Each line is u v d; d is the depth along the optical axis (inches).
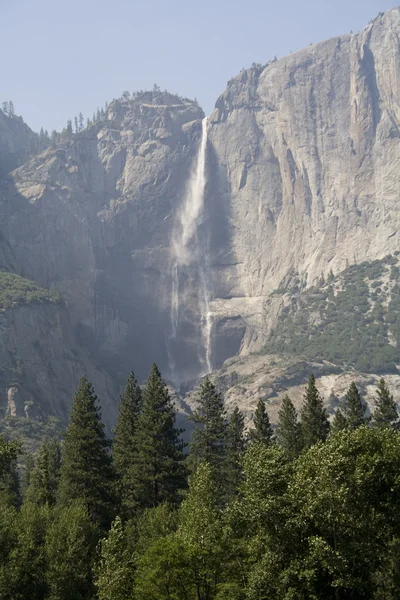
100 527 3014.3
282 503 2069.4
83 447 3179.1
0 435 2625.5
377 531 2174.0
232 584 2106.3
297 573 2007.9
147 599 2161.7
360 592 2092.8
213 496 2426.2
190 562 2129.7
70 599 2481.5
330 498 2055.9
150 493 3211.1
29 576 2522.1
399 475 2178.9
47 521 2753.4
